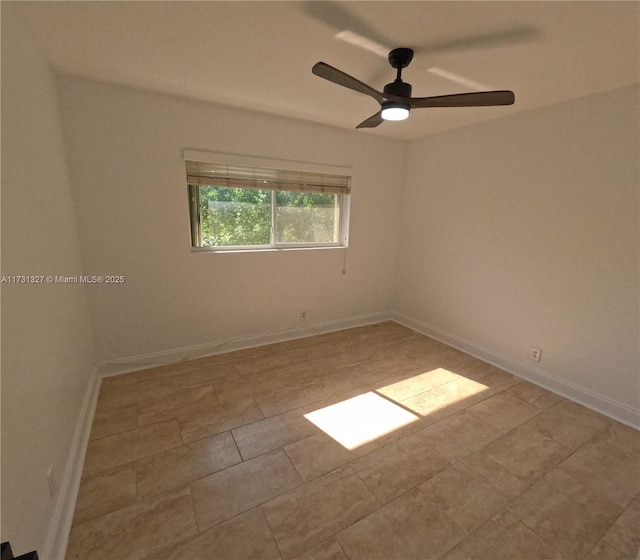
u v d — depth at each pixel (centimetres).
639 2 129
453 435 206
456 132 321
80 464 171
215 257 297
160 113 250
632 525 148
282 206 330
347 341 353
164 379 264
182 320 293
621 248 216
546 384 264
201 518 147
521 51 169
